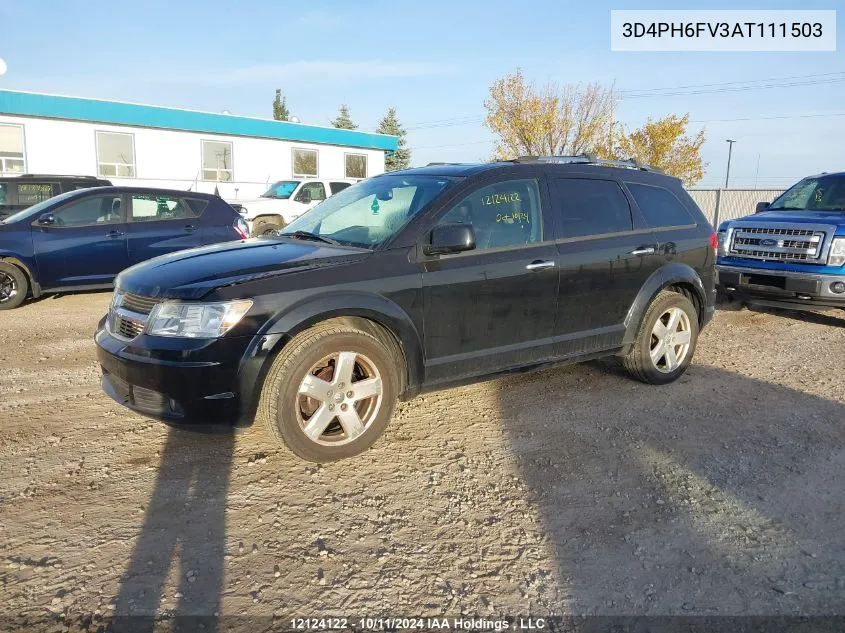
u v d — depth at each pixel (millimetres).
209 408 3445
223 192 21641
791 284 7488
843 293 7180
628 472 3734
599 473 3719
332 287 3691
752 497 3457
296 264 3748
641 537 3076
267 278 3590
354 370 3877
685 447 4078
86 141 18734
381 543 3006
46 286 8453
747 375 5645
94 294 9750
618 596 2658
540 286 4461
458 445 4090
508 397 4988
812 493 3508
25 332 7090
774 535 3104
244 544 2977
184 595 2615
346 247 4109
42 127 18016
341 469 3742
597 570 2824
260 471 3699
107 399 4863
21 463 3766
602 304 4832
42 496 3387
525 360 4539
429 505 3352
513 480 3629
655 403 4879
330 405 3697
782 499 3439
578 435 4258
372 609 2559
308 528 3119
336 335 3645
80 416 4512
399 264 3932
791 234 7559
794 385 5367
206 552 2908
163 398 3553
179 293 3516
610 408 4758
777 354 6395
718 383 5406
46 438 4125
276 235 4805
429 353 4078
